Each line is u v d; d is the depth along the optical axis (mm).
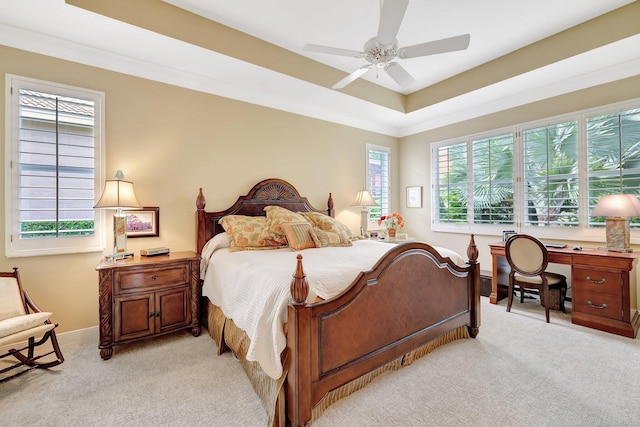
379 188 5086
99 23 2268
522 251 3117
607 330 2715
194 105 3227
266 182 3693
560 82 3418
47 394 1830
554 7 2562
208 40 2672
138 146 2895
